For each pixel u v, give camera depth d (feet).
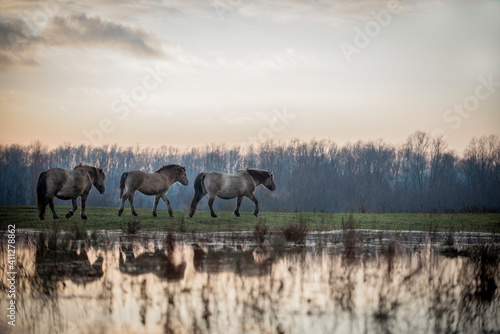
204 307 40.78
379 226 97.40
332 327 36.27
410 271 54.44
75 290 45.91
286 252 66.49
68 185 95.40
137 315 38.96
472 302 42.88
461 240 80.89
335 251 67.67
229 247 71.05
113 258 61.36
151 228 91.61
